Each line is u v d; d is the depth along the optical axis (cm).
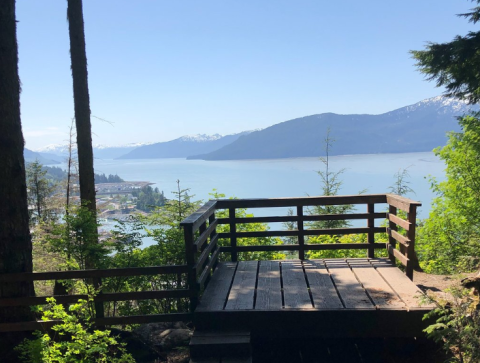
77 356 391
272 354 434
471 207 936
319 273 538
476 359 316
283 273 546
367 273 528
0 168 489
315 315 403
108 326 513
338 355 426
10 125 496
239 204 607
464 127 867
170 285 648
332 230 602
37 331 402
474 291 448
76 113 816
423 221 1080
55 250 604
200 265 464
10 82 497
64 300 457
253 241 994
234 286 496
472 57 691
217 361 376
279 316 407
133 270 441
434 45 711
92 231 602
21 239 501
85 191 822
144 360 434
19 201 503
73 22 802
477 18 697
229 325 414
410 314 395
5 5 492
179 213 828
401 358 414
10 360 468
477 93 746
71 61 812
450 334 338
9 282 480
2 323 466
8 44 496
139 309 644
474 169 919
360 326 400
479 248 602
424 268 942
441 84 780
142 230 666
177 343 460
